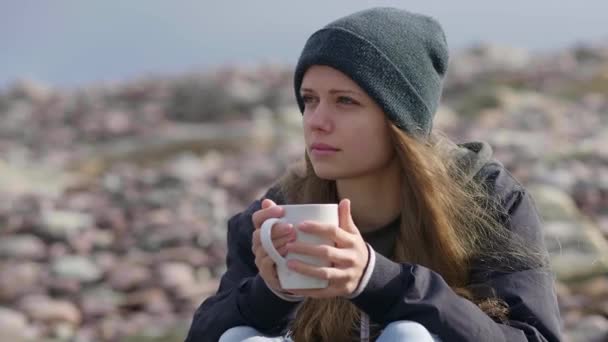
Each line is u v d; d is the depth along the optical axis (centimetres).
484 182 348
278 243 303
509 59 2592
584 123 1498
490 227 339
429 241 340
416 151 334
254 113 1872
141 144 1617
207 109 1958
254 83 2122
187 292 807
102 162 1540
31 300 792
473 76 2186
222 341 326
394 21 339
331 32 333
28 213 1073
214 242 947
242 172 1246
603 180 977
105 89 2322
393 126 335
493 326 310
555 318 331
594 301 640
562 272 695
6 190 1264
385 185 349
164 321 746
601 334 585
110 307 784
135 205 1092
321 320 342
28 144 1861
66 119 2070
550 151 1148
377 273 305
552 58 2445
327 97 334
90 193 1191
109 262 899
